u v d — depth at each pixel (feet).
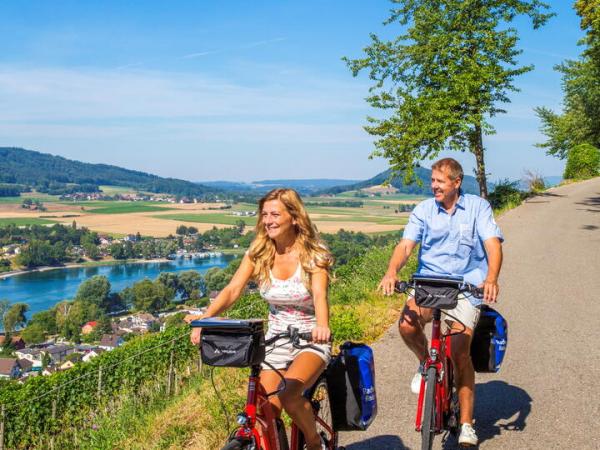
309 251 11.63
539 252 46.85
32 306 406.21
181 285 426.51
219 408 18.43
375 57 76.59
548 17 72.79
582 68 92.58
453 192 14.69
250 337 9.92
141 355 44.73
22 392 45.06
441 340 14.07
